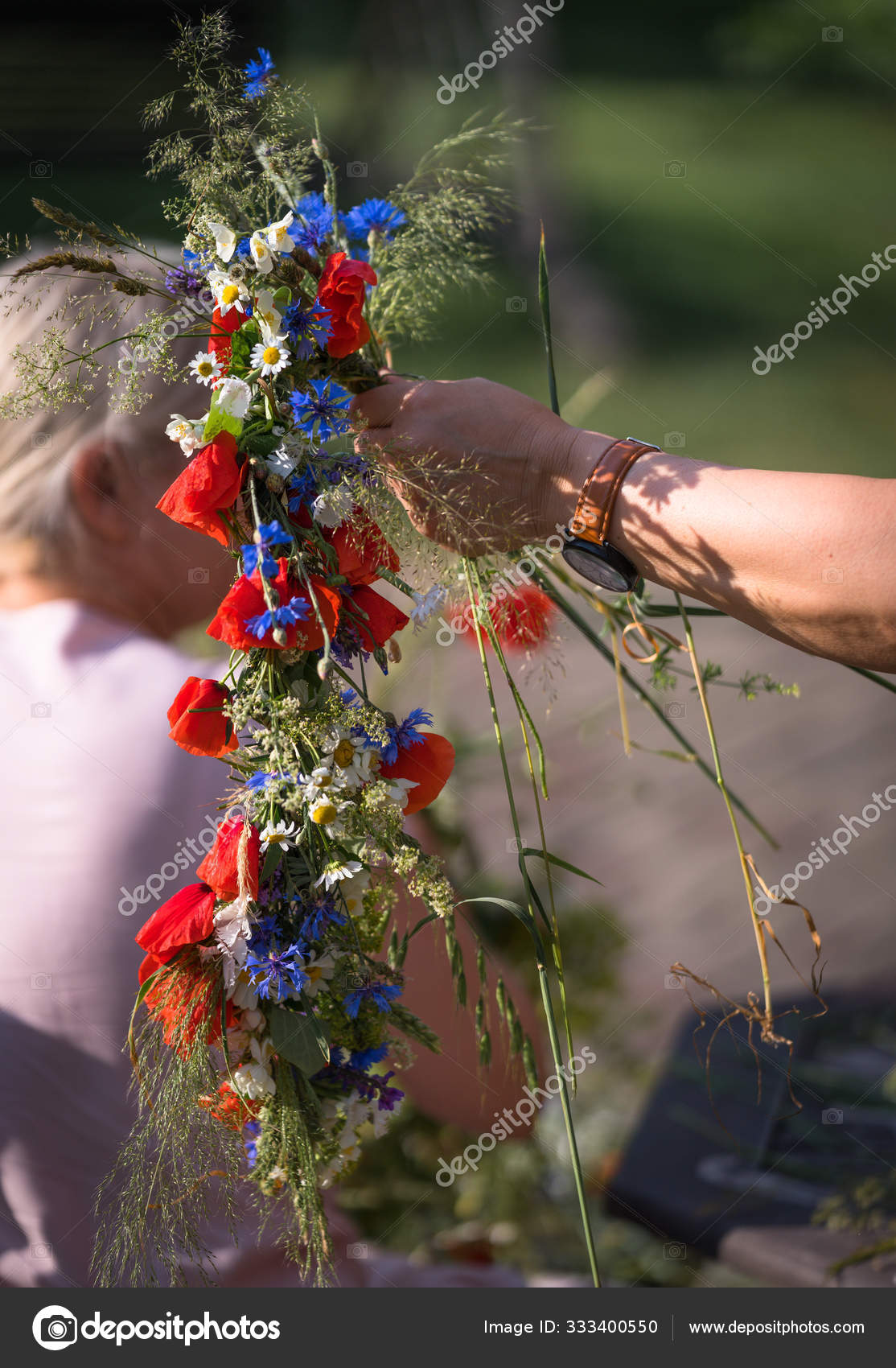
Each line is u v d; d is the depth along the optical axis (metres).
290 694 0.92
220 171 0.97
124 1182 1.01
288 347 0.96
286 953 0.88
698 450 6.61
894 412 6.93
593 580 1.07
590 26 13.08
